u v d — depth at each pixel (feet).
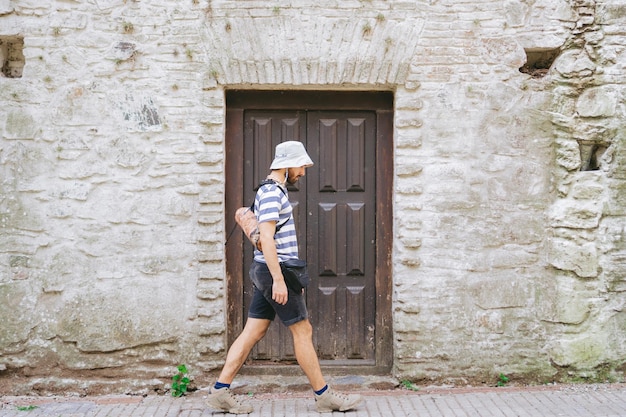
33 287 16.70
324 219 17.78
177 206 16.83
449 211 17.07
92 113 16.72
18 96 16.61
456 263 17.08
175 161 16.83
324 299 17.84
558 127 17.15
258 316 14.93
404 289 17.07
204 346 16.93
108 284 16.80
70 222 16.74
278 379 17.46
